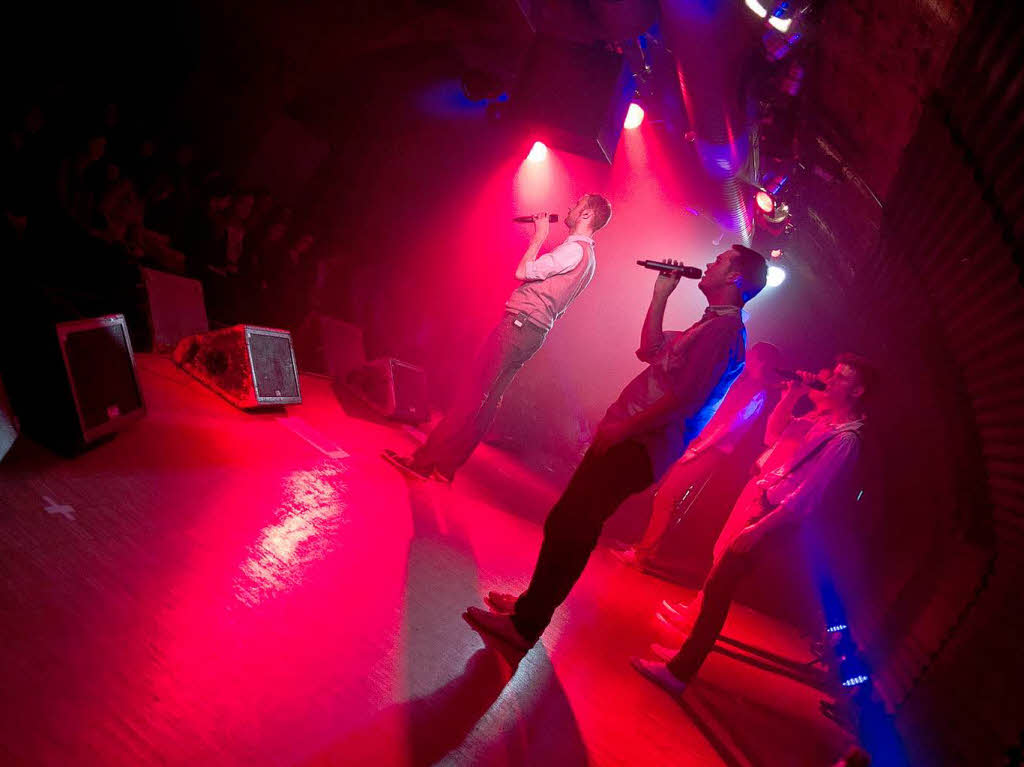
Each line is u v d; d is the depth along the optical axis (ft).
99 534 9.34
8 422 10.44
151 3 27.84
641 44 21.07
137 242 22.52
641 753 10.01
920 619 17.94
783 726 13.16
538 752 8.89
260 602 9.42
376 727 7.92
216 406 16.63
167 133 30.04
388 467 17.90
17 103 22.06
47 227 18.83
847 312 35.19
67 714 6.32
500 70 34.76
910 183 15.26
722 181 22.40
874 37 15.11
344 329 27.17
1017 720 9.96
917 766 12.41
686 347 11.00
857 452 12.75
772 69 18.07
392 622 10.37
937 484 25.05
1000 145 10.19
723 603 12.39
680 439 11.02
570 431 35.53
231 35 29.96
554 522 10.96
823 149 22.35
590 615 14.79
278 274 27.20
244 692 7.57
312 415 19.60
